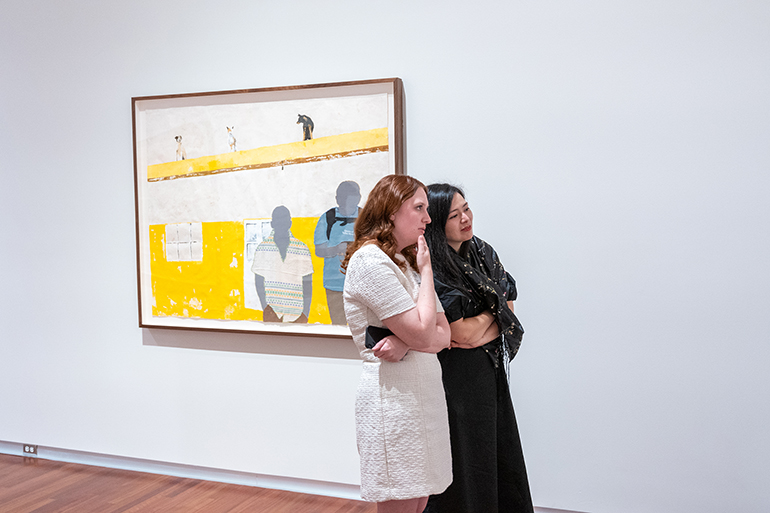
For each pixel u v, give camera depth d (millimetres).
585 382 3006
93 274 3877
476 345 2324
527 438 3109
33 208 3992
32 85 3961
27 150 3990
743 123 2758
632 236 2916
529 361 3090
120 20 3758
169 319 3668
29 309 4039
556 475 3066
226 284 3539
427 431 1995
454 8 3137
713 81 2789
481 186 3129
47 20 3916
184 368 3709
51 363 4004
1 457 4094
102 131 3814
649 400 2918
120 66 3768
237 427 3613
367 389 2025
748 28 2736
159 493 3475
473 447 2293
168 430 3758
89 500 3373
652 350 2906
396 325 1937
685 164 2836
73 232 3910
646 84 2873
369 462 1995
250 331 3490
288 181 3395
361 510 3232
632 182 2906
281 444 3525
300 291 3398
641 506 2943
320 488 3465
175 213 3617
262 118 3428
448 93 3164
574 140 2979
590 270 2979
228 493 3477
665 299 2881
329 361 3416
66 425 3988
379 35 3273
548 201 3029
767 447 2766
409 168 3250
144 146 3654
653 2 2848
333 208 3320
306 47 3410
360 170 3268
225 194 3514
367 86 3240
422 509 2148
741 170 2768
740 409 2799
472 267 2414
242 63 3537
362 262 2000
